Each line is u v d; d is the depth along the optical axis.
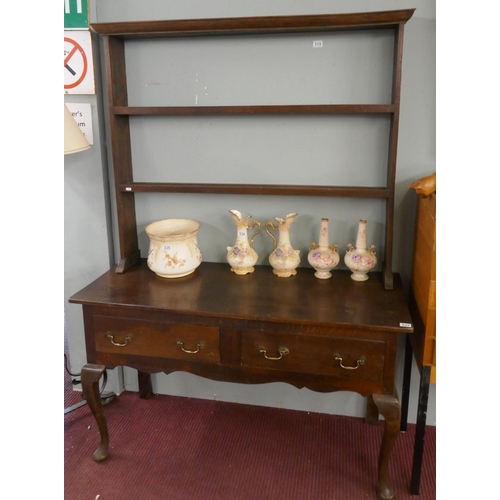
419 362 1.71
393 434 1.60
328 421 2.16
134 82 1.97
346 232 1.98
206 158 2.00
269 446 2.01
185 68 1.92
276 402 2.25
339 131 1.88
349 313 1.59
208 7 1.84
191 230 1.93
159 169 2.05
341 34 1.78
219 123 1.95
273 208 2.01
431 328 1.58
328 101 1.86
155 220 2.12
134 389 2.38
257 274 1.96
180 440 2.04
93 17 1.89
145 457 1.95
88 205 2.10
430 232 1.57
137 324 1.71
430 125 1.81
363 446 2.01
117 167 1.92
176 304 1.66
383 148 1.86
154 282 1.88
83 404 2.27
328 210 1.97
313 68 1.83
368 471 1.88
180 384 2.32
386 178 1.89
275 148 1.94
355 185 1.92
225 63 1.88
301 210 1.99
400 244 1.95
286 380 1.66
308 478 1.84
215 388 2.29
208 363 1.70
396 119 1.67
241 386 2.26
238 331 1.63
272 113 1.75
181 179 2.05
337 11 1.75
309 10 1.77
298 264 1.93
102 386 2.25
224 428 2.12
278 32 1.79
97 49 1.93
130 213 2.06
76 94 1.96
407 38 1.74
